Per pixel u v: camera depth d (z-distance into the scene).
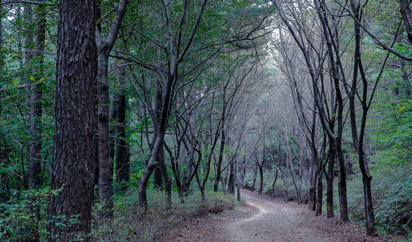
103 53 7.19
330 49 9.93
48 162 8.70
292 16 11.25
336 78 10.12
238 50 13.38
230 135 23.08
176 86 12.80
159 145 9.67
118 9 7.20
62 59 4.68
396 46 10.91
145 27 9.72
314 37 12.91
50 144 8.40
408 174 10.98
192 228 10.36
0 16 7.73
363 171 9.09
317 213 14.34
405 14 5.12
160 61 9.75
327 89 14.91
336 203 17.00
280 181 36.28
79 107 4.64
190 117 14.80
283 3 10.76
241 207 21.69
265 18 11.20
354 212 12.61
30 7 8.86
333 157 12.63
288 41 15.30
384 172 12.68
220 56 12.54
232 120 19.91
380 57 12.33
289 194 31.83
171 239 8.01
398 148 12.31
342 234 9.55
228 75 14.11
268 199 32.22
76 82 4.65
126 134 13.71
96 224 6.61
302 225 12.28
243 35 11.86
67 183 4.52
